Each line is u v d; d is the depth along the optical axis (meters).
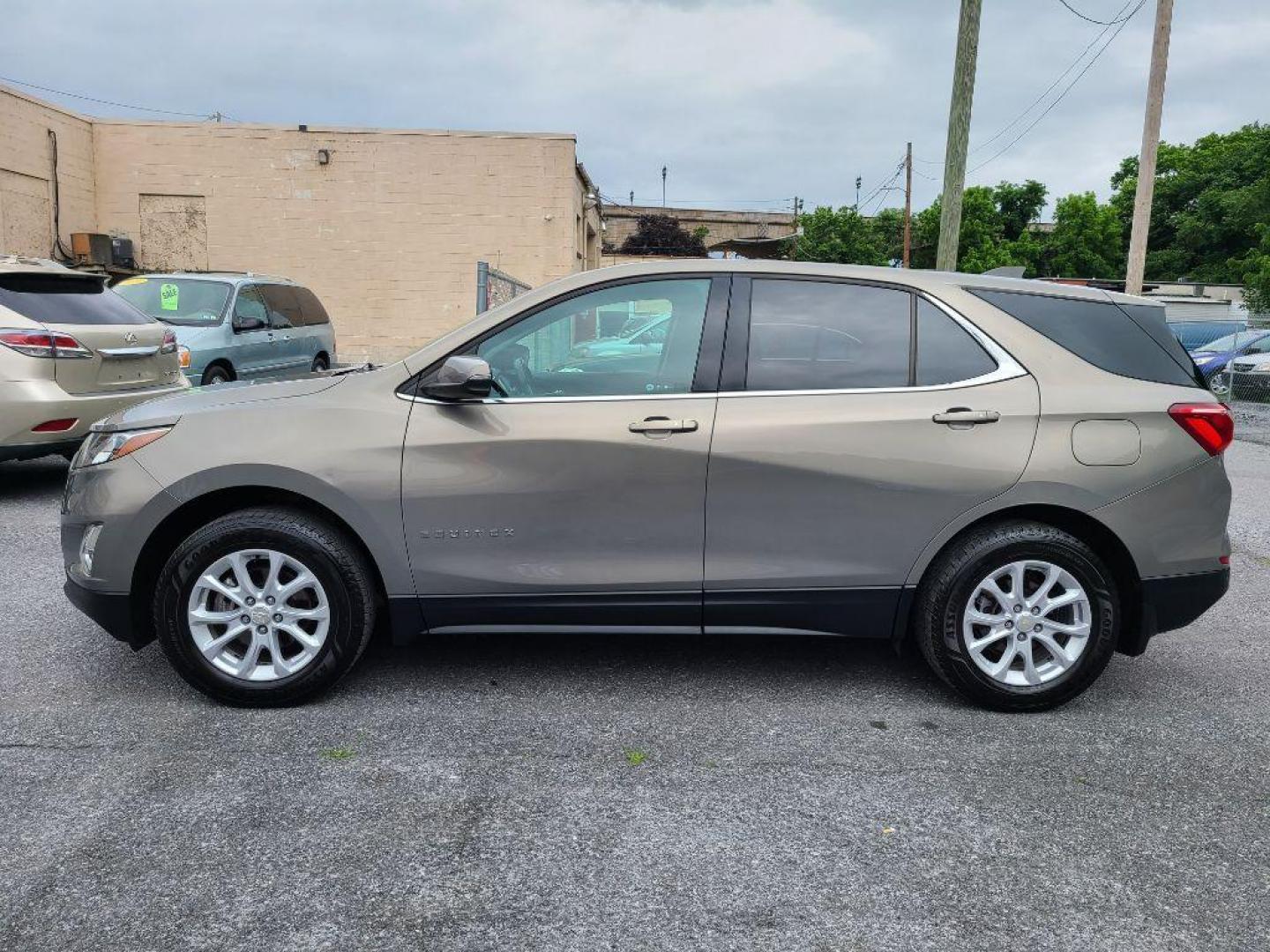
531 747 3.47
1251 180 53.25
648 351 3.79
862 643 4.61
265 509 3.72
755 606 3.76
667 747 3.48
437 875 2.67
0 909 2.48
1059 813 3.05
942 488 3.67
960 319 3.80
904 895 2.60
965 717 3.78
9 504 7.46
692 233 55.47
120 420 3.87
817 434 3.65
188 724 3.62
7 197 18.28
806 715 3.78
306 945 2.36
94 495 3.72
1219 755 3.47
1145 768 3.36
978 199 58.53
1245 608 5.35
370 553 3.70
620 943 2.38
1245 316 22.61
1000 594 3.72
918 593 3.80
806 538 3.71
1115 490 3.69
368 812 3.00
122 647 4.42
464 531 3.68
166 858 2.73
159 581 3.67
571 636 4.64
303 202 21.45
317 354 12.91
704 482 3.67
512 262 21.94
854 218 51.72
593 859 2.76
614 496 3.68
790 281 3.85
